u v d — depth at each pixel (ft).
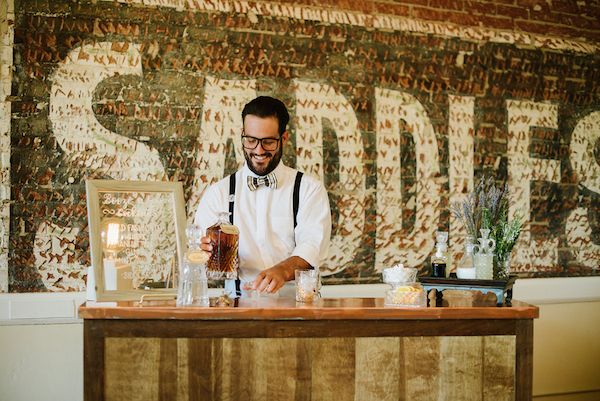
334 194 11.50
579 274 13.01
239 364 6.62
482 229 7.96
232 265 7.13
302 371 6.70
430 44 12.16
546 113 12.89
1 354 9.96
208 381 6.57
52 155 10.18
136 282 7.21
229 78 11.02
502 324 7.02
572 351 12.80
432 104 12.13
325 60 11.53
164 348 6.53
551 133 12.91
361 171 11.66
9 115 10.02
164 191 7.45
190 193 10.80
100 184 7.17
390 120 11.87
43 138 10.14
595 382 12.92
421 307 6.97
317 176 11.41
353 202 11.59
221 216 7.28
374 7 11.86
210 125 10.91
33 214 10.09
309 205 8.79
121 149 10.48
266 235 8.75
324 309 6.70
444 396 6.91
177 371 6.54
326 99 11.51
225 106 10.98
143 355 6.51
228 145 10.99
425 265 11.97
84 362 6.43
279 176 8.79
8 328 9.98
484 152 12.41
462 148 12.27
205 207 8.94
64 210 10.21
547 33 12.98
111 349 6.48
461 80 12.34
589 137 13.19
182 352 6.55
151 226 7.34
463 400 6.94
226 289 8.79
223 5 11.02
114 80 10.47
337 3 11.66
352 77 11.68
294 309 6.65
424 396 6.89
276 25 11.28
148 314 6.46
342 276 11.51
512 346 7.04
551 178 12.87
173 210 7.45
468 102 12.35
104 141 10.41
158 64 10.68
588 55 13.24
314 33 11.48
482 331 6.98
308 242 8.45
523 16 12.82
